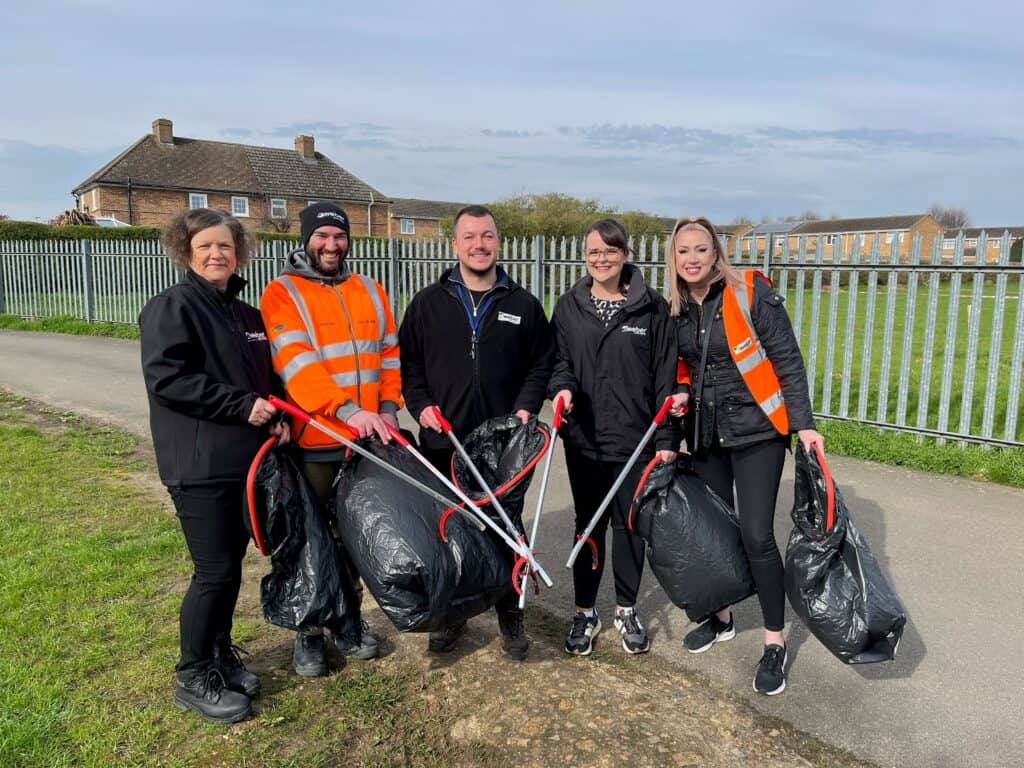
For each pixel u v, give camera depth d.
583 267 9.12
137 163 39.16
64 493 5.61
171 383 2.74
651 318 3.46
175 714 3.07
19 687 3.19
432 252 11.23
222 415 2.81
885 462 6.52
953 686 3.35
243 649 3.56
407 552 2.88
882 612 2.99
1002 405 8.45
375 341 3.43
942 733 3.04
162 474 2.88
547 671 3.44
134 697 3.17
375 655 3.52
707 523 3.30
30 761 2.77
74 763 2.78
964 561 4.56
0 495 5.54
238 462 2.91
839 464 6.48
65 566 4.34
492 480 3.36
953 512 5.34
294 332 3.20
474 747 2.94
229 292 3.03
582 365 3.52
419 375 3.62
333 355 3.29
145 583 4.17
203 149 41.94
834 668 3.50
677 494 3.35
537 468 6.44
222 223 2.92
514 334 3.51
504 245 9.84
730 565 3.27
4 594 3.96
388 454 3.24
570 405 3.40
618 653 3.64
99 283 15.59
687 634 3.76
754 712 3.18
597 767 2.82
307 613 3.03
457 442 3.27
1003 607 4.02
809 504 3.22
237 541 2.99
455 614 2.97
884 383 7.10
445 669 3.45
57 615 3.80
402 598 2.90
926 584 4.27
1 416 8.08
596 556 3.62
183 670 3.06
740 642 3.75
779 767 2.84
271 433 3.03
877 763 2.88
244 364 2.98
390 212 50.41
